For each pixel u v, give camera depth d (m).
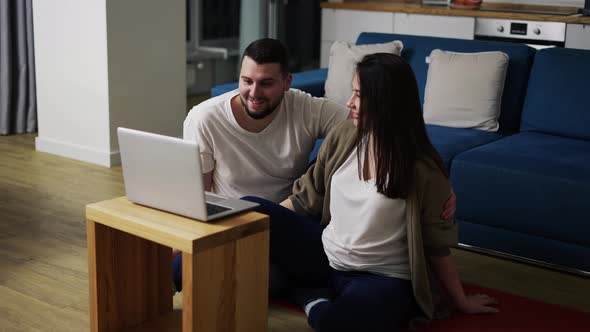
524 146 3.37
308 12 7.94
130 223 2.18
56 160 4.59
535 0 5.81
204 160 2.70
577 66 3.62
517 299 2.73
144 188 2.26
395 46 4.17
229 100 2.67
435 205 2.37
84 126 4.58
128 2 4.44
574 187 2.95
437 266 2.46
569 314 2.62
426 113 3.89
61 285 2.85
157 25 4.64
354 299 2.30
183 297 2.12
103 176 4.31
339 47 4.32
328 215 2.61
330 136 2.55
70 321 2.56
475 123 3.77
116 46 4.42
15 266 3.01
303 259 2.54
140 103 4.63
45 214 3.64
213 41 7.43
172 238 2.09
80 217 3.62
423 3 5.97
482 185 3.15
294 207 2.67
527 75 3.82
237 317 2.25
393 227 2.37
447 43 4.09
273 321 2.55
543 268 3.09
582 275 3.01
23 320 2.55
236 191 2.75
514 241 3.13
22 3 5.04
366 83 2.29
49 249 3.20
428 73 3.97
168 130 4.83
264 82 2.50
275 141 2.74
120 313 2.42
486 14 5.39
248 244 2.23
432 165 2.33
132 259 2.42
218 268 2.15
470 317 2.55
